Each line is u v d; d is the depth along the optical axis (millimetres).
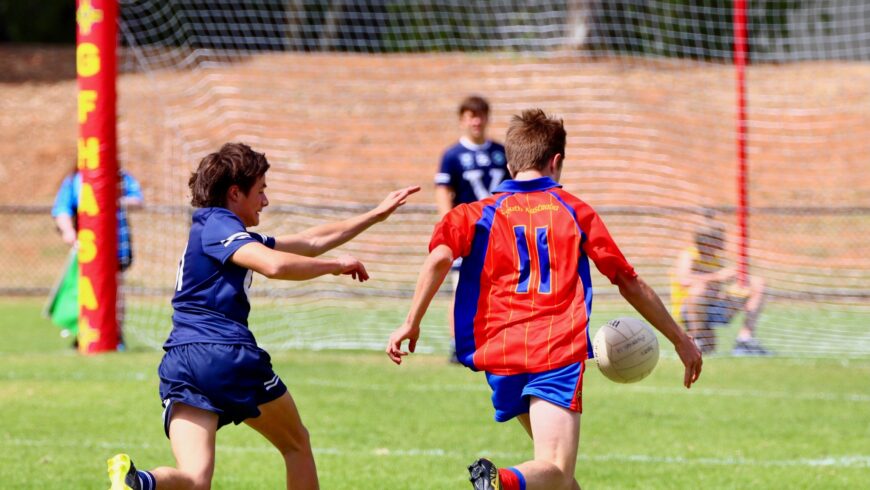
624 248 56531
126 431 26219
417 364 37438
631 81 73625
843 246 60281
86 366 35406
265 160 16391
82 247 38156
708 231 42781
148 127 72562
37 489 20625
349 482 21562
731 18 70688
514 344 15156
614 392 32469
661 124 69750
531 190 15961
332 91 76438
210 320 15336
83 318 38500
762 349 40406
